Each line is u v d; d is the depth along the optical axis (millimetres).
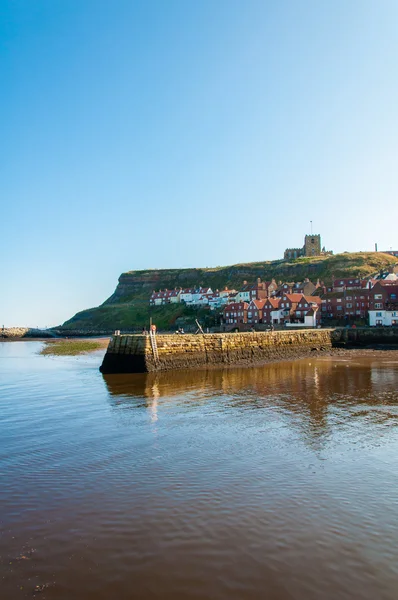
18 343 116500
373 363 50062
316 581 8562
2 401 27516
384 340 78125
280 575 8758
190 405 25844
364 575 8758
